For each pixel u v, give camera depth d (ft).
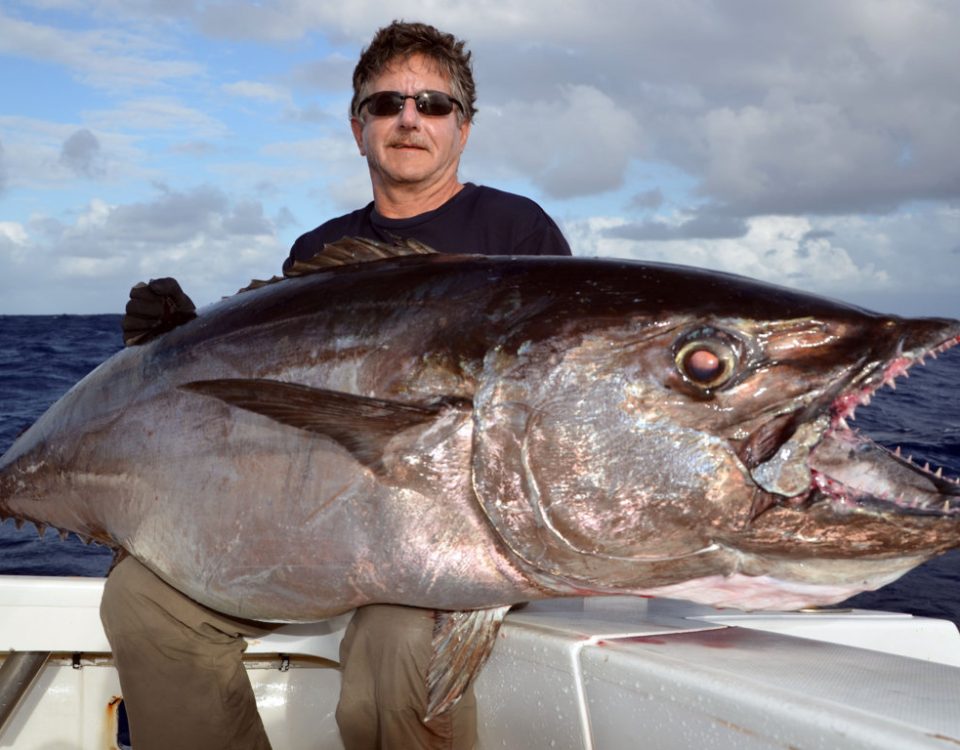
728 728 2.56
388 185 5.31
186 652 3.67
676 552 3.01
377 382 3.22
